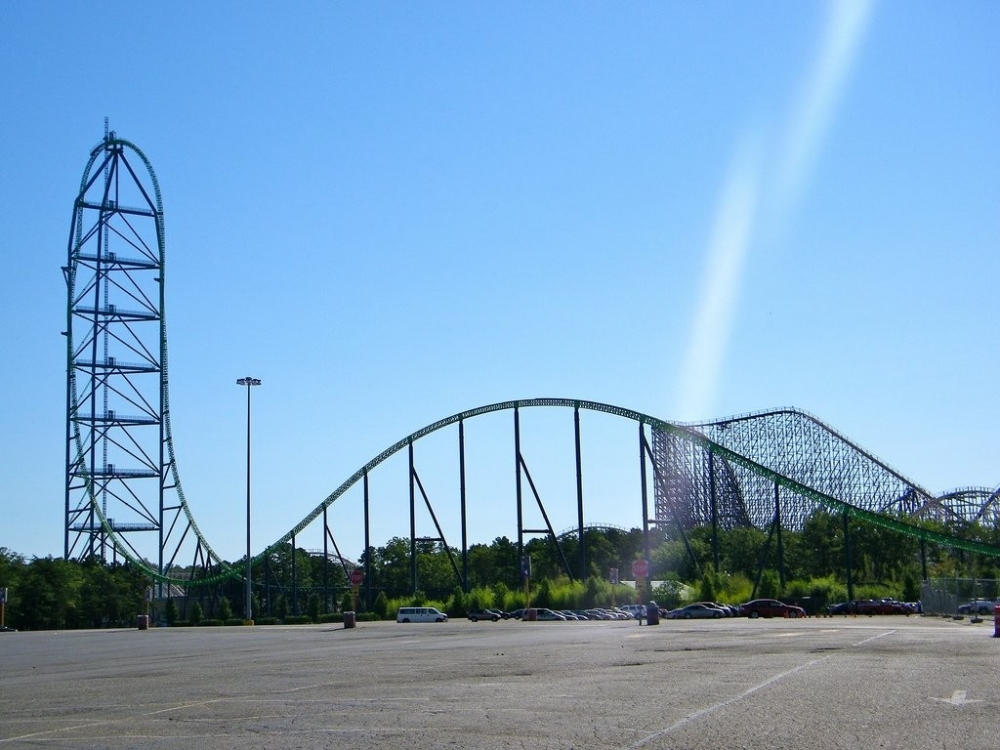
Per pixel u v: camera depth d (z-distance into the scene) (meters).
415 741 16.84
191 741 17.45
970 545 109.19
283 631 79.94
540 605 117.50
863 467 140.00
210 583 140.50
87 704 24.05
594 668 31.19
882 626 60.50
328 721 19.66
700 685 25.17
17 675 35.31
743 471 140.75
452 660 36.41
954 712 19.73
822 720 18.73
